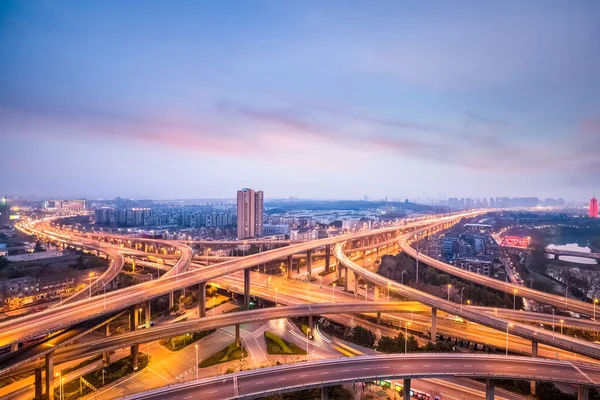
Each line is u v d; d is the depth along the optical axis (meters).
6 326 128.12
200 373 138.50
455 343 160.62
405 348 146.75
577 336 169.00
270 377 109.94
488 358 122.19
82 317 136.88
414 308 177.25
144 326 185.38
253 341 166.62
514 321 168.75
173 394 100.50
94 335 175.62
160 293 170.00
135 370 139.75
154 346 160.38
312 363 117.94
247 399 99.62
